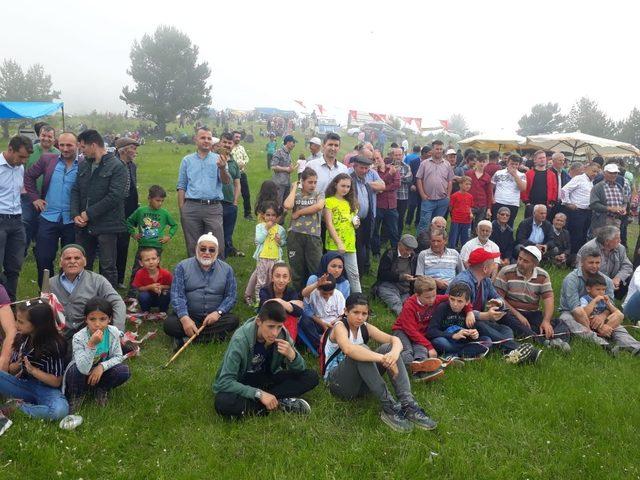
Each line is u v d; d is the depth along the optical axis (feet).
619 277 24.91
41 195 21.59
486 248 25.38
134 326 20.30
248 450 12.89
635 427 14.42
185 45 189.78
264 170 75.10
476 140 66.95
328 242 22.86
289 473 11.98
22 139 19.06
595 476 12.35
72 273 17.04
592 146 64.54
